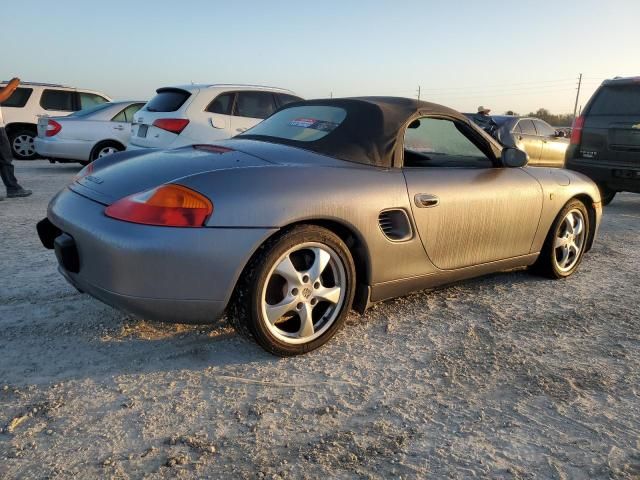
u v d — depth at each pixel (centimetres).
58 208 287
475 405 246
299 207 264
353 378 266
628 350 306
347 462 204
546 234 407
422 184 317
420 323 335
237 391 251
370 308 356
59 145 1009
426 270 328
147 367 270
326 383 261
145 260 240
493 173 366
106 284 249
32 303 344
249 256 253
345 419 232
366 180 295
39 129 1041
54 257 447
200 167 276
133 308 249
